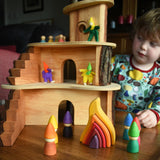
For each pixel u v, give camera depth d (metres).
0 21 3.31
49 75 0.70
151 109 0.67
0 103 1.19
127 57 0.95
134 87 0.90
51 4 2.69
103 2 0.63
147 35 0.71
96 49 0.63
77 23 0.70
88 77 0.66
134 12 1.87
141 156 0.44
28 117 0.66
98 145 0.47
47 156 0.43
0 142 0.48
